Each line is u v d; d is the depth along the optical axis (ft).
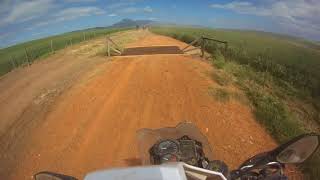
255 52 81.35
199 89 46.29
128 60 74.38
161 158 16.57
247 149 31.24
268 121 37.40
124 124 37.35
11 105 56.08
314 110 54.24
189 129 20.59
